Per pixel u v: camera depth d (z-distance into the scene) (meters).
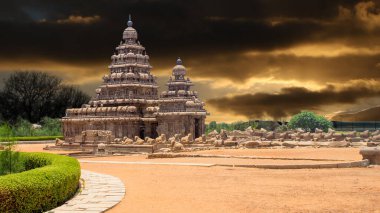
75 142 82.12
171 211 20.33
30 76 156.00
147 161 49.88
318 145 71.19
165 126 92.19
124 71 101.31
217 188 27.33
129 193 25.33
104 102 99.62
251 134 90.19
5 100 153.50
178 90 96.69
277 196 24.09
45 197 20.28
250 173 35.62
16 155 34.69
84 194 24.50
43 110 156.75
